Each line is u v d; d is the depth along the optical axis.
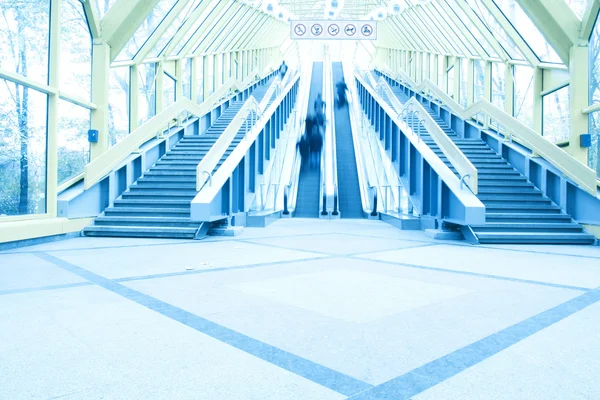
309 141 23.20
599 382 2.47
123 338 3.11
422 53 26.28
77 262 6.22
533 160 11.07
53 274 5.34
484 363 2.73
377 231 11.15
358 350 2.93
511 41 13.64
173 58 16.31
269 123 17.16
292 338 3.15
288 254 7.11
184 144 14.06
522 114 14.00
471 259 6.80
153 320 3.54
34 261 6.28
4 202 7.59
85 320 3.52
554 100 12.15
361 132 22.30
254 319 3.59
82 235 9.54
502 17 12.55
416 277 5.35
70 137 9.84
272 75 35.00
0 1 7.17
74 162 10.08
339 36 15.69
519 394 2.32
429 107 19.86
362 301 4.19
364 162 19.09
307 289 4.66
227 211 10.70
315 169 20.88
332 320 3.58
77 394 2.28
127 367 2.62
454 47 19.64
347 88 32.91
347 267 5.98
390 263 6.34
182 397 2.26
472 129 14.98
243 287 4.73
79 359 2.73
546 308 3.99
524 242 8.95
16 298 4.19
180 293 4.44
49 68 8.66
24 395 2.26
